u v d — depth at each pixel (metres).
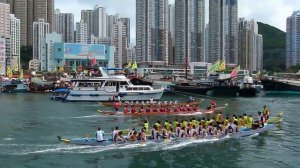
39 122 59.47
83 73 121.94
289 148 40.72
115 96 90.25
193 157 36.59
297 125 56.72
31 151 38.47
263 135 47.62
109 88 92.62
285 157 36.94
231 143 42.53
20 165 33.78
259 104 91.62
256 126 49.00
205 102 95.38
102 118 63.44
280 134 48.56
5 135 47.62
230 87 113.06
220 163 34.75
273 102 97.75
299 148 40.78
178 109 68.00
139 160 35.47
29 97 113.62
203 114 68.62
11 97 113.56
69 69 196.12
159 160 35.53
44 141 43.44
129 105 74.12
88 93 93.38
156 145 40.56
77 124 57.09
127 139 40.31
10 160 35.28
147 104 73.06
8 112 73.44
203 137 43.41
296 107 85.31
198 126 43.53
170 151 38.59
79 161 35.06
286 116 68.50
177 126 42.91
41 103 92.12
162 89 96.62
